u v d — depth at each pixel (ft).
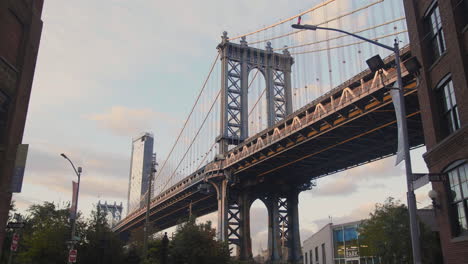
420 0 79.36
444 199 67.82
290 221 276.82
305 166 241.35
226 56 291.58
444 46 72.43
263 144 222.48
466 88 62.75
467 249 61.16
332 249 194.59
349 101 160.15
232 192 271.08
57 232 136.56
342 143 190.19
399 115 57.57
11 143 81.51
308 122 186.09
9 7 81.35
